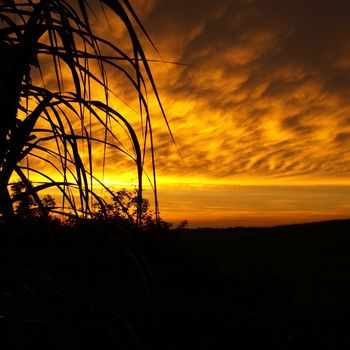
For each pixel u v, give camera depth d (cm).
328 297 1213
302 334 684
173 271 1009
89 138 94
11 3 95
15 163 79
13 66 81
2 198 76
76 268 94
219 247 2092
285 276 1702
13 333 73
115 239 92
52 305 93
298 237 3164
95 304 101
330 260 2356
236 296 976
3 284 78
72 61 90
